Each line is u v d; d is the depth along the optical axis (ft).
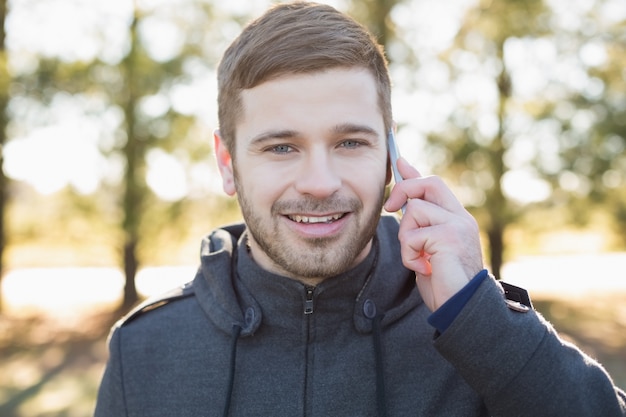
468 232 4.23
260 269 4.74
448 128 31.40
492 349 3.86
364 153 4.31
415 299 4.89
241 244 5.07
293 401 4.59
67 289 44.42
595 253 65.05
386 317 4.73
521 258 59.06
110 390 5.02
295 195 4.22
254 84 4.24
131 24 31.48
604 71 31.12
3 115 29.76
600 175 30.83
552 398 3.82
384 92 4.54
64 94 30.50
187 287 5.46
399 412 4.52
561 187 31.60
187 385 4.77
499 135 31.73
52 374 24.23
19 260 58.03
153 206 34.32
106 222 34.58
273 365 4.71
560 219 33.65
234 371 4.67
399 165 4.66
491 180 31.96
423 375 4.63
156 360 4.93
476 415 4.55
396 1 29.81
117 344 5.10
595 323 31.42
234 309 4.81
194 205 34.42
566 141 31.19
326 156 4.20
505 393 3.86
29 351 28.19
